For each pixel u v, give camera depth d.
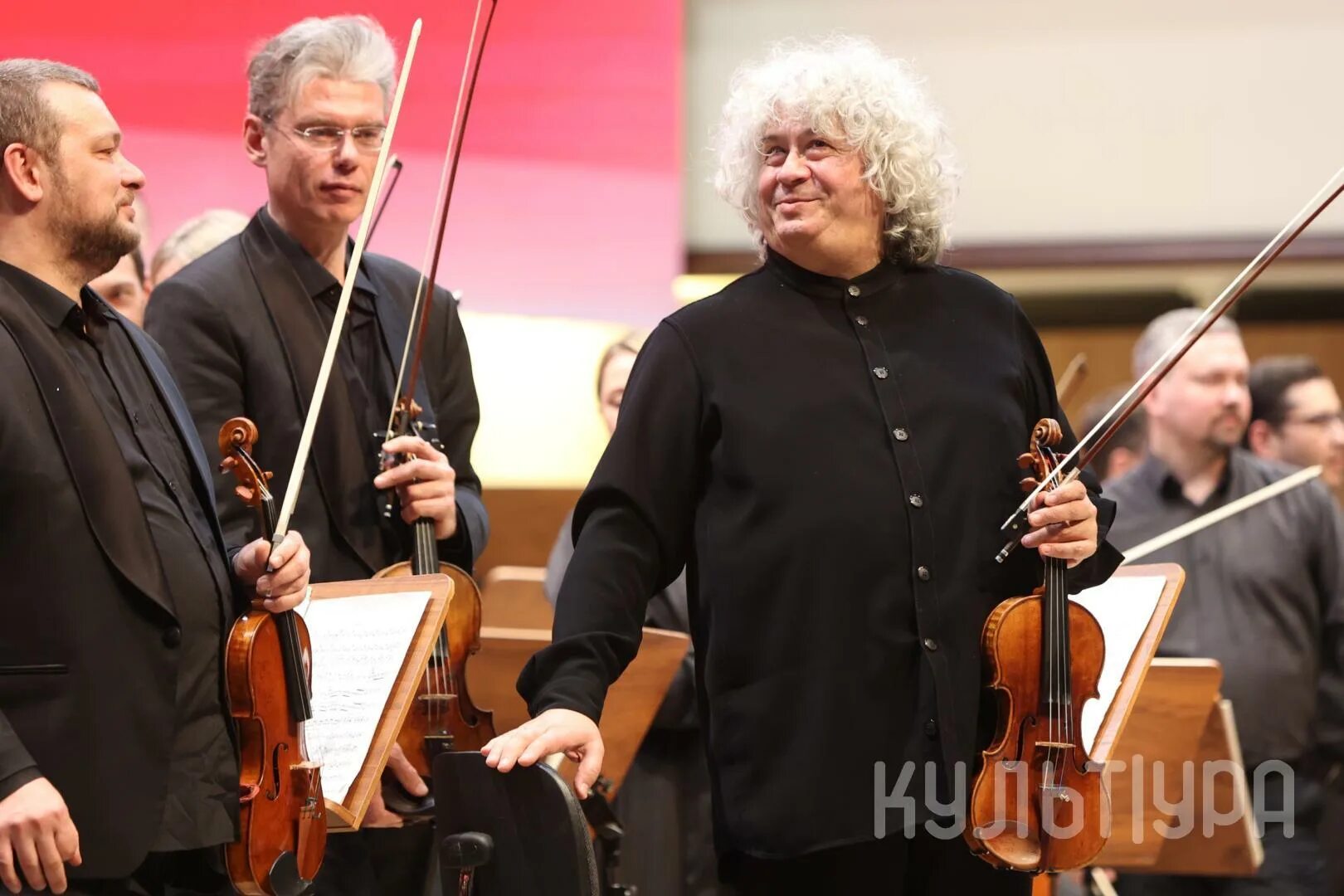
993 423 7.21
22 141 7.37
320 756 7.69
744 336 7.26
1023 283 20.94
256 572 7.51
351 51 9.16
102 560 7.08
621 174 18.25
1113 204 19.91
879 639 6.85
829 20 19.75
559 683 6.71
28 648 6.92
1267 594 12.60
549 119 18.11
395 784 8.55
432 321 9.76
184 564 7.41
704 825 10.98
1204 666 10.54
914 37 19.95
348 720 7.78
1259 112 19.72
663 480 7.13
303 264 9.21
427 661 8.32
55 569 6.98
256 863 7.14
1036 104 19.92
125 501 7.21
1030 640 7.00
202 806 7.27
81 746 6.90
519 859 6.46
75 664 6.95
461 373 9.88
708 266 19.56
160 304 9.02
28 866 6.57
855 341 7.28
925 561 6.93
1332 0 19.66
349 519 8.88
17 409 7.02
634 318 18.31
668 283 18.34
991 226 20.05
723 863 7.14
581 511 7.21
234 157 16.52
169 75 16.47
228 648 7.31
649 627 11.19
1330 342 23.58
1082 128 19.91
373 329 9.45
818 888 6.84
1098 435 7.30
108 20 16.39
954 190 7.75
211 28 16.45
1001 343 7.47
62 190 7.40
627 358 12.95
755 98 7.42
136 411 7.61
